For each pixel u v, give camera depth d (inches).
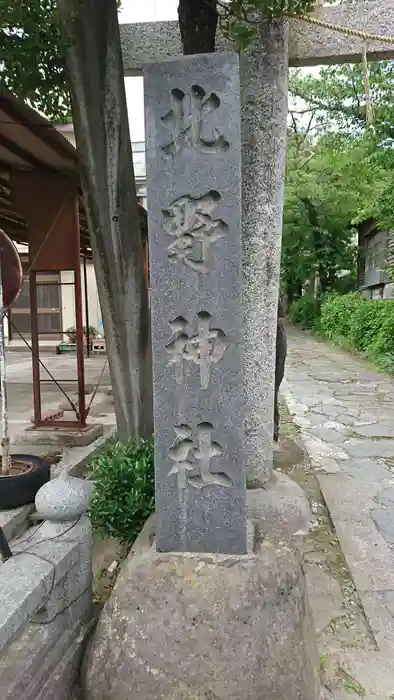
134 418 168.9
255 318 159.3
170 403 95.0
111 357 167.9
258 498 153.4
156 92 89.9
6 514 135.3
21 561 88.3
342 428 280.5
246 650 85.6
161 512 96.7
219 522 95.3
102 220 158.7
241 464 94.0
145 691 85.8
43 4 139.8
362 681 99.3
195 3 144.5
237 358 92.5
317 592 128.0
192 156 90.0
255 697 84.6
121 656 87.9
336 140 451.5
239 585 88.7
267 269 159.5
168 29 167.5
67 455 190.4
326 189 680.4
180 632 86.4
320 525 164.1
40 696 82.3
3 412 141.3
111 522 130.7
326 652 107.0
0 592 78.2
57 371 418.0
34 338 219.6
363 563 140.3
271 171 156.9
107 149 153.9
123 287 162.6
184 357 93.7
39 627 87.0
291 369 478.9
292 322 922.7
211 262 91.3
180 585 89.5
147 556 95.7
